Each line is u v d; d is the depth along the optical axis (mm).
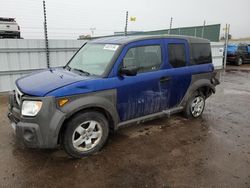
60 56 8734
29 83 3514
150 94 4184
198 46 5070
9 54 7621
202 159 3529
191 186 2900
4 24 12062
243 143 4098
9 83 7812
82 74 3816
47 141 3160
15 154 3594
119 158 3525
